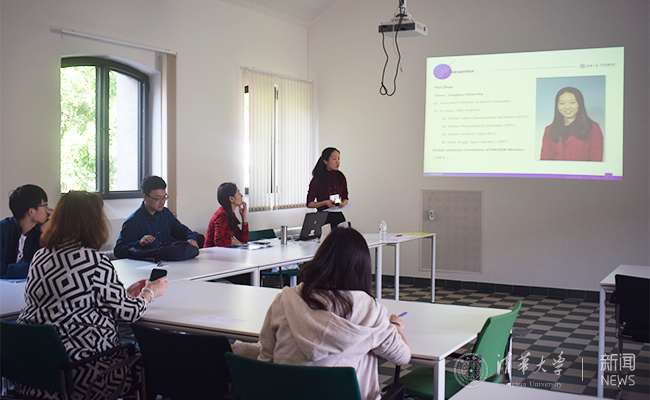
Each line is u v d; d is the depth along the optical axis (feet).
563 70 19.16
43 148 13.82
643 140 18.21
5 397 7.06
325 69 22.90
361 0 22.09
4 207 13.00
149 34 16.31
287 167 21.75
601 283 10.54
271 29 21.02
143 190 13.02
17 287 9.28
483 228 20.51
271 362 5.76
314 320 5.42
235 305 8.37
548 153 19.47
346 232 5.75
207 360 6.28
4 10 12.85
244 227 16.20
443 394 6.17
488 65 20.15
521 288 20.07
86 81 15.72
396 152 21.77
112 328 7.29
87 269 7.09
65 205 7.22
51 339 6.48
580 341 13.92
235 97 19.42
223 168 19.01
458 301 18.83
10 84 13.06
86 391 6.80
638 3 18.11
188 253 12.37
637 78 18.22
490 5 20.07
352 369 5.00
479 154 20.42
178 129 17.30
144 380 6.88
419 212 21.47
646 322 9.92
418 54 21.21
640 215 18.37
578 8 18.89
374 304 5.68
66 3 14.12
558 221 19.45
